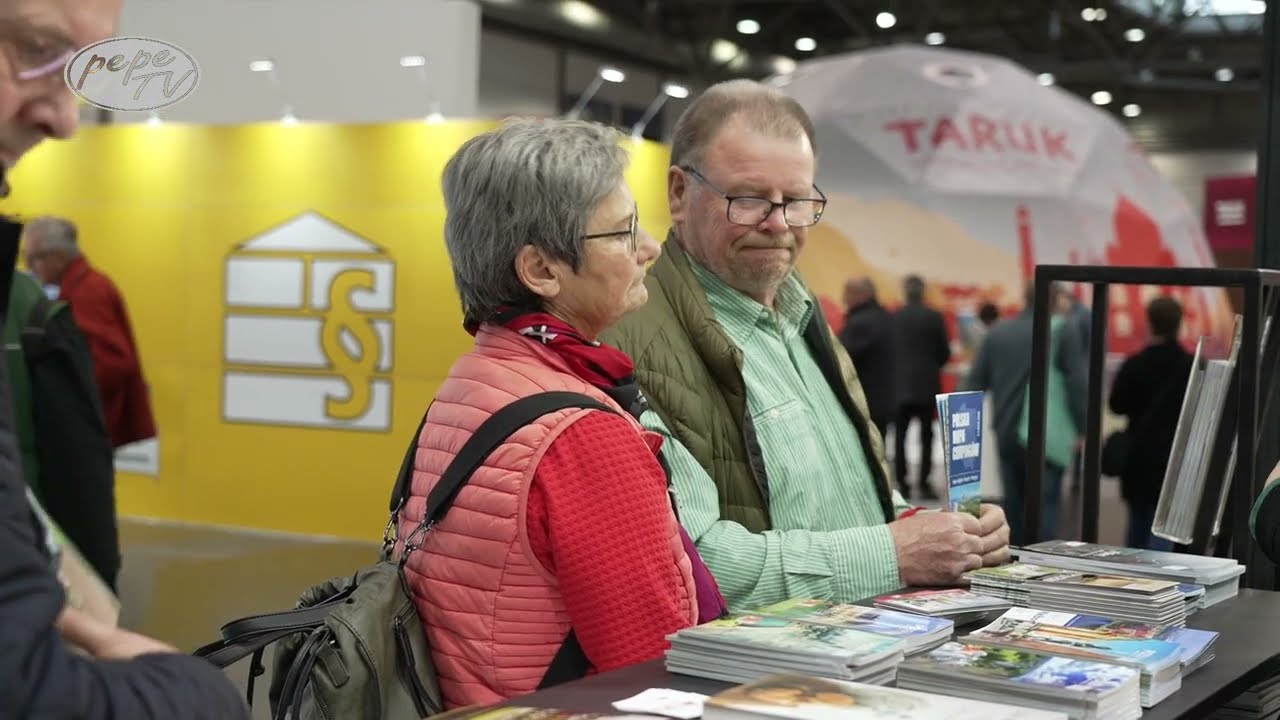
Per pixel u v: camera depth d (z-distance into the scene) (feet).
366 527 25.26
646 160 23.94
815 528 6.56
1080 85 66.69
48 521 2.84
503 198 4.86
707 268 6.66
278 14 30.58
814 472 6.58
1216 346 7.06
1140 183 39.63
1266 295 7.07
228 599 19.42
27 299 10.22
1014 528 22.45
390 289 25.07
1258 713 4.94
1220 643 4.82
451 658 4.71
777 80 41.91
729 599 5.94
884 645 3.96
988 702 3.58
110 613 2.97
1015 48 63.36
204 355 26.35
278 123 25.71
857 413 7.04
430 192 24.77
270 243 25.86
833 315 37.73
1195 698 4.00
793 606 4.67
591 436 4.62
